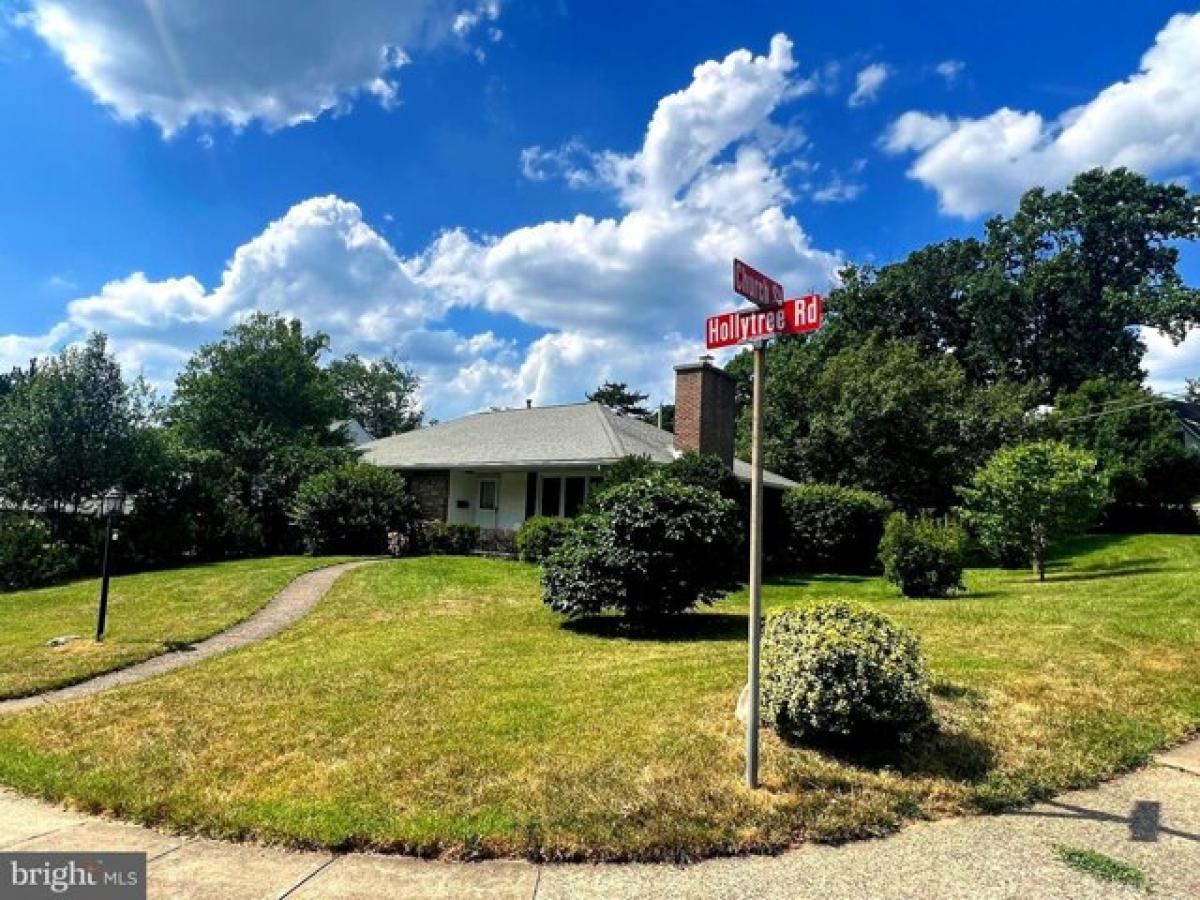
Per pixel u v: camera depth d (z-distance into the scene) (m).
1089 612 9.95
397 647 8.77
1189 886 3.38
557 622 10.72
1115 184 39.84
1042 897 3.28
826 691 4.80
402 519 21.33
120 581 15.91
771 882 3.41
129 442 18.83
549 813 4.03
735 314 4.71
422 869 3.55
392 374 54.91
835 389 29.09
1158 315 37.78
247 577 15.30
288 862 3.63
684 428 20.28
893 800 4.27
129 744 5.41
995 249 42.09
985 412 28.23
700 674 6.99
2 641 10.00
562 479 22.33
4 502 18.59
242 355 27.31
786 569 20.27
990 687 6.28
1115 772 4.83
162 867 3.58
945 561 14.20
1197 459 30.41
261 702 6.41
